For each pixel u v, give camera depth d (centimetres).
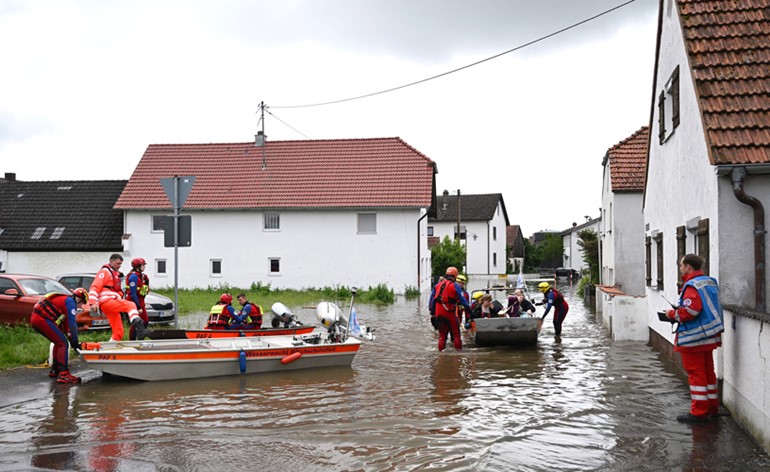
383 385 1054
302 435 770
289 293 3319
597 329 1809
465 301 1421
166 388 1030
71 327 1075
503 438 752
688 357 803
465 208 6656
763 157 843
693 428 776
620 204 2348
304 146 3891
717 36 988
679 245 1148
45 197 3838
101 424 821
